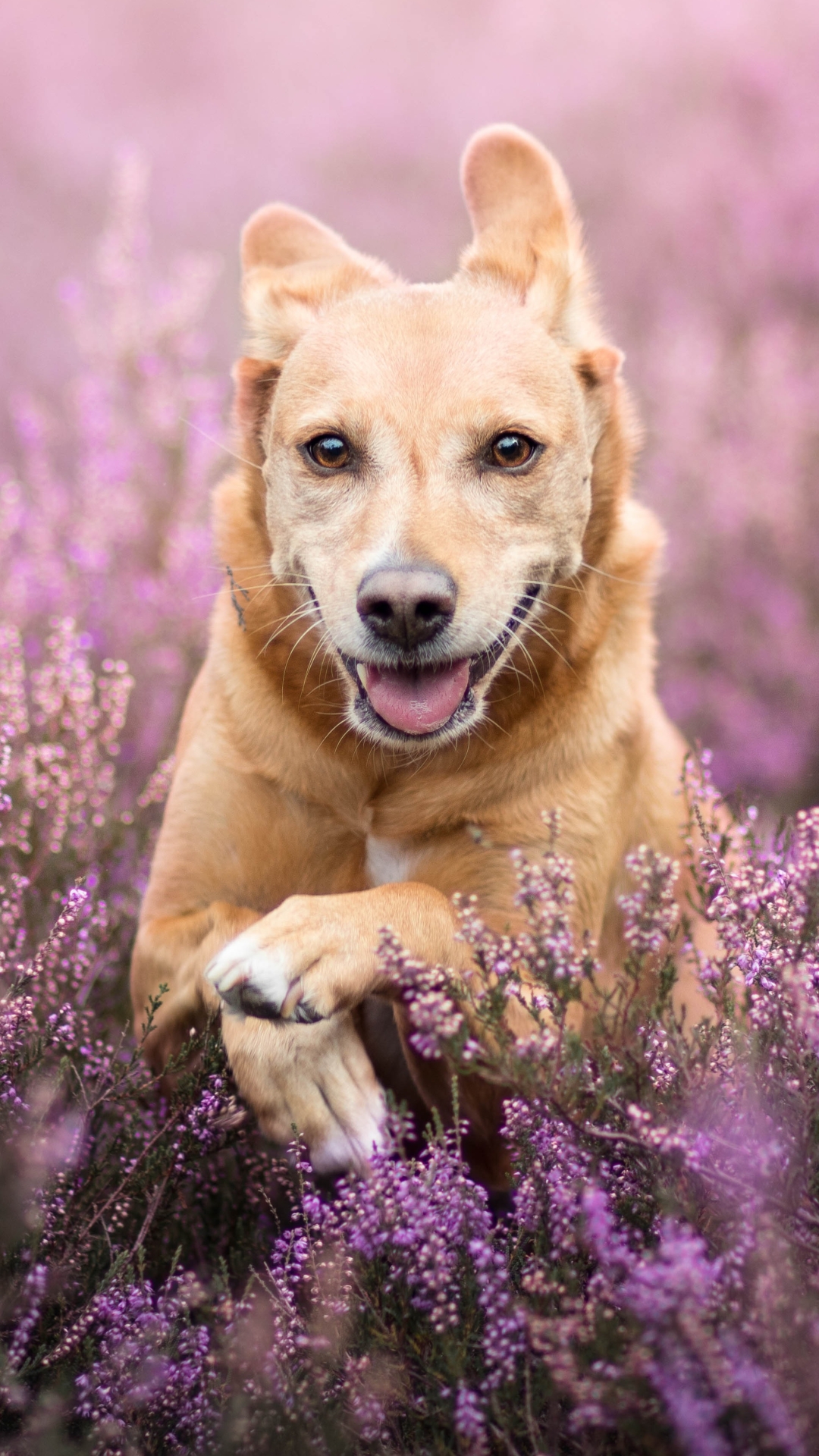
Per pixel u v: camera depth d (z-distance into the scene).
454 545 2.72
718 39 11.04
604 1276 1.91
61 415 8.52
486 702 2.99
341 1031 2.71
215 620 3.37
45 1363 2.15
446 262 9.97
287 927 2.56
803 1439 1.72
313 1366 2.04
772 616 6.09
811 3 10.25
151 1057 3.02
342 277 3.45
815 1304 1.83
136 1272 2.38
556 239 3.38
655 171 9.86
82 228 11.72
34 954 3.02
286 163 11.94
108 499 5.16
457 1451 1.95
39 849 3.30
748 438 6.71
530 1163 2.22
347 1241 2.21
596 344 3.30
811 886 2.17
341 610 2.75
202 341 6.11
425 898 2.72
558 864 2.30
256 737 3.11
